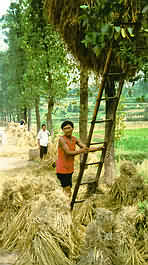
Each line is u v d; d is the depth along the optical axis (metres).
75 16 4.79
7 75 24.22
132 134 21.42
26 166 11.40
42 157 11.66
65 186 5.20
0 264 3.53
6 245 4.05
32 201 4.48
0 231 4.42
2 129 45.16
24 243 3.79
